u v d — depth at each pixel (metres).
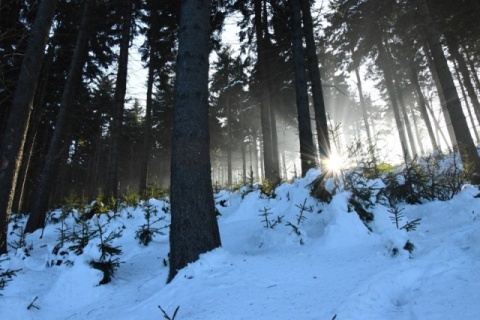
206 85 5.43
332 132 6.40
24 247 7.80
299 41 10.78
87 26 12.88
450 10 15.73
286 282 3.75
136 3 15.31
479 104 18.83
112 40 16.30
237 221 8.64
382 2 17.59
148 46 17.45
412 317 2.54
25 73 7.70
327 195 6.35
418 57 22.52
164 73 18.20
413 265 3.56
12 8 11.17
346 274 3.74
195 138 5.01
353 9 18.22
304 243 5.53
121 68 14.10
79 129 21.31
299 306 3.01
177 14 15.98
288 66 17.59
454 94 9.27
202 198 4.80
